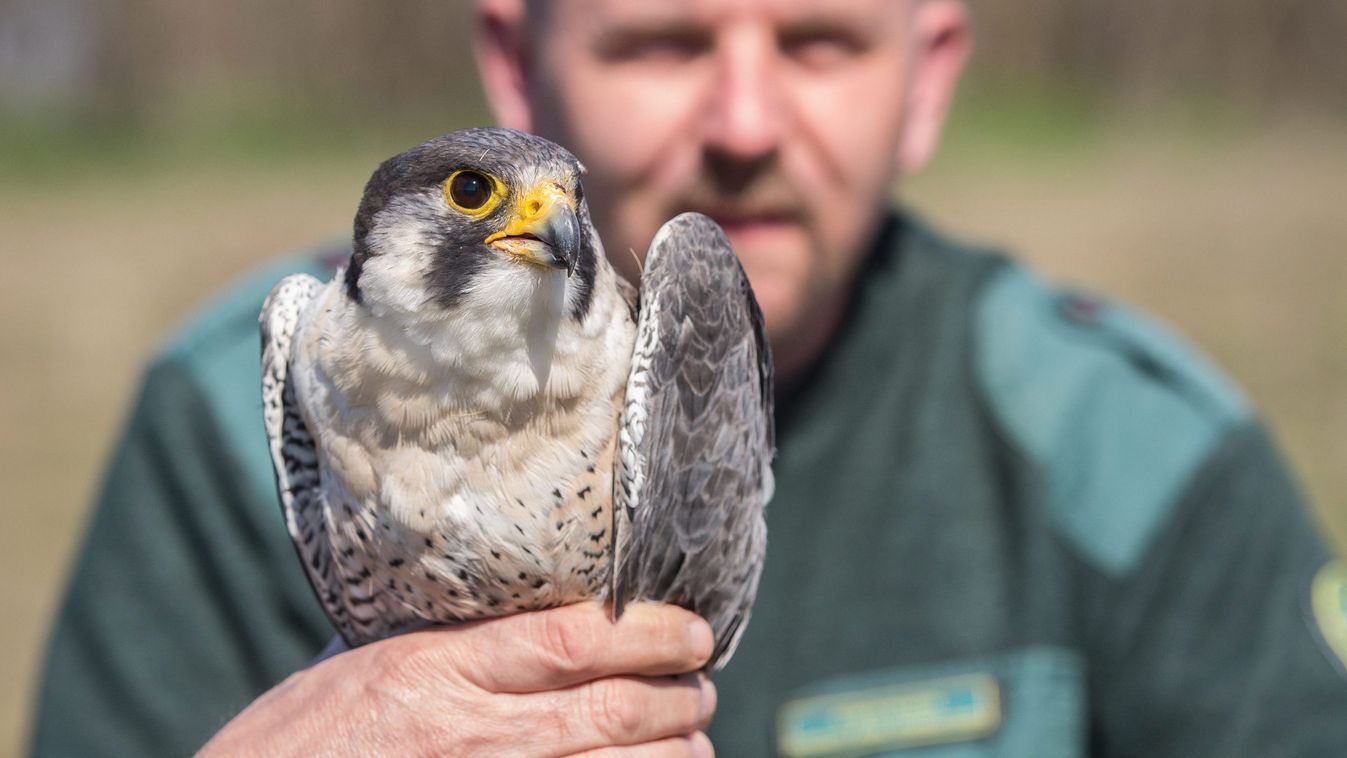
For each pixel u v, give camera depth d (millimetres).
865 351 4383
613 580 2922
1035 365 4398
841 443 4324
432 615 3025
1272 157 20562
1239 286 13625
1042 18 25438
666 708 3025
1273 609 4219
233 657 4406
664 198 4016
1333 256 14672
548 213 2791
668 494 2980
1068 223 16328
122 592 4445
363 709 2967
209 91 26422
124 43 26219
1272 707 4113
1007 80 25375
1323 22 24359
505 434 2818
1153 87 24922
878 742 4098
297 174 21562
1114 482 4285
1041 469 4242
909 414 4340
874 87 4070
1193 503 4273
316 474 3109
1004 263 4754
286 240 16875
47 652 4578
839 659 4152
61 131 24578
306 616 4355
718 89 3891
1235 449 4379
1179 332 12242
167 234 17562
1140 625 4219
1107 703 4273
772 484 3381
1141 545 4230
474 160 2834
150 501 4520
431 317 2766
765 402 3352
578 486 2873
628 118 3973
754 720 4117
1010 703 4121
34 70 26406
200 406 4523
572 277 2838
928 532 4238
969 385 4371
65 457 10734
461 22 25234
